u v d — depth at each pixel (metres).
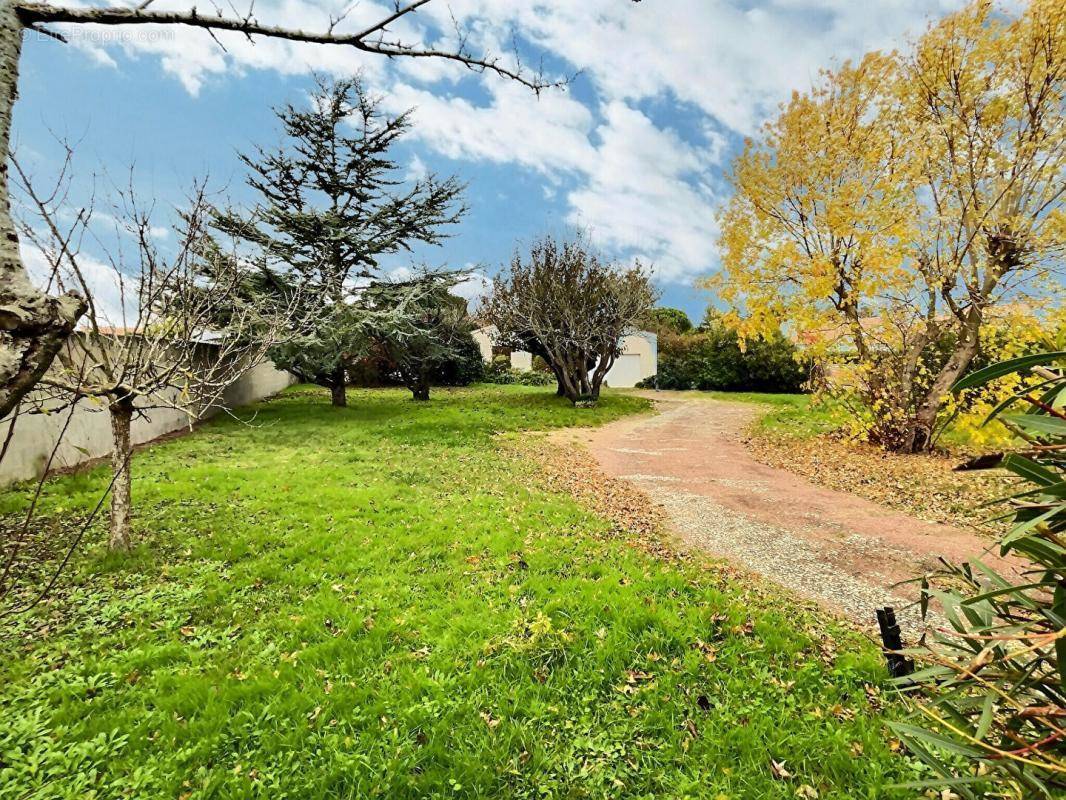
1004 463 1.25
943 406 10.51
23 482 7.97
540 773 2.79
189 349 5.55
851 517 7.31
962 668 1.31
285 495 7.75
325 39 1.74
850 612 4.62
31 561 5.13
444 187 18.09
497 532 6.35
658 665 3.65
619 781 2.72
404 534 6.26
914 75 10.45
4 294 0.99
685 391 31.08
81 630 4.09
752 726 3.04
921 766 2.66
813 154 12.12
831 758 2.78
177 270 5.21
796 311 11.79
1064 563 1.15
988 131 9.77
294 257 16.89
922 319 10.59
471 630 4.08
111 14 1.32
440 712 3.19
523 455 11.75
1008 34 9.27
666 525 7.14
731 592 4.79
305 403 20.58
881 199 10.59
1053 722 1.22
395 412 18.08
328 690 3.39
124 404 5.38
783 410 18.41
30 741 2.93
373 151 17.75
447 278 19.14
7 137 1.09
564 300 20.05
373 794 2.63
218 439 12.75
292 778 2.73
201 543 5.82
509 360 38.25
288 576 5.09
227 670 3.61
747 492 8.82
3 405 0.96
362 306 17.61
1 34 1.14
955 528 6.71
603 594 4.60
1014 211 9.34
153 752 2.89
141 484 8.02
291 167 16.88
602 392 29.98
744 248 12.73
